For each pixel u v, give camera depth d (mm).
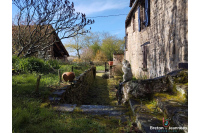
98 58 25125
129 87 3080
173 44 3697
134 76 8781
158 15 4785
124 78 4992
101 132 1894
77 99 4945
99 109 2807
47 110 2609
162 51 4457
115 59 14227
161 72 4551
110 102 5328
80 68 9414
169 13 3926
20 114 2211
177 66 3494
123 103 3146
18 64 5465
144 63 6469
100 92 7039
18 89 3480
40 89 3697
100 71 16719
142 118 1993
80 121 2219
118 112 2641
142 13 7055
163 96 2529
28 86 3779
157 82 2900
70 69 7484
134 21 9039
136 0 6969
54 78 5234
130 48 10148
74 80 5125
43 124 2082
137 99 2896
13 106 2594
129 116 2430
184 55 3168
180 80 2678
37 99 3133
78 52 28516
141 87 2945
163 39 4375
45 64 6484
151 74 5570
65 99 3688
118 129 1991
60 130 1921
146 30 6277
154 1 5191
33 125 2053
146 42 6137
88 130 1969
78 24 7074
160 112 2168
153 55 5344
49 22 6848
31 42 7137
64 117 2396
